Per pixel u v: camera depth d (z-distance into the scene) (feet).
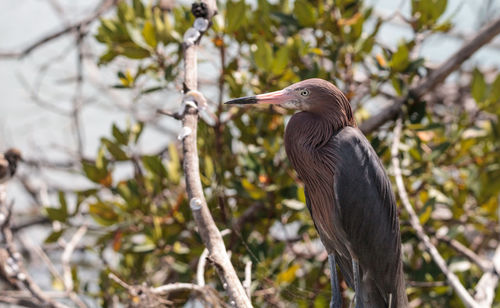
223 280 19.11
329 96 22.74
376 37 35.37
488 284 25.55
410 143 31.63
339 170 22.27
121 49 30.63
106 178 31.45
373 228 22.61
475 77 32.07
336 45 31.12
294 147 23.31
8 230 27.40
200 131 29.58
